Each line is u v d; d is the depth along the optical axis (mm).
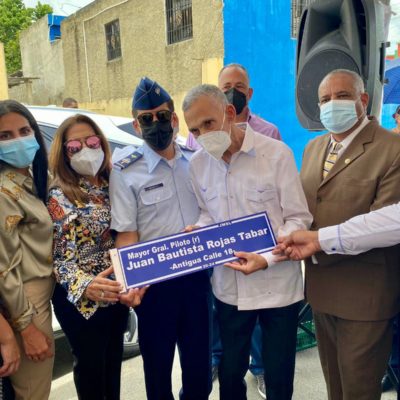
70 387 2742
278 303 1852
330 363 2066
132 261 1771
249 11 7160
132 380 2791
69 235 1781
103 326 1898
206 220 1961
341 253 1708
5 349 1653
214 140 1720
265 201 1843
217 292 1944
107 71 10695
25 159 1737
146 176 1938
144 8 9016
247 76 2818
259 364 2596
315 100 2441
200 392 2131
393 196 1665
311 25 2484
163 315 1967
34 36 14492
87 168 1811
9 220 1653
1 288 1643
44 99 14602
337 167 1818
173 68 8555
